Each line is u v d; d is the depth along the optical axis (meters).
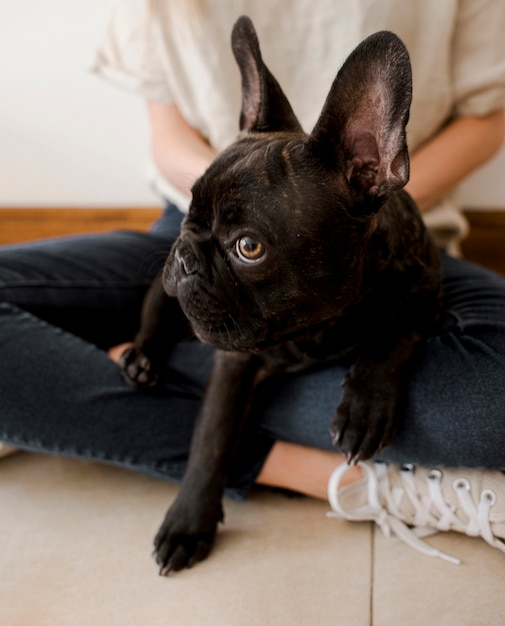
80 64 2.21
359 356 1.15
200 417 1.18
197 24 1.61
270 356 1.20
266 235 0.92
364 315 1.13
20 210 2.38
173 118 1.78
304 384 1.23
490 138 1.67
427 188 1.57
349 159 0.96
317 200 0.94
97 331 1.53
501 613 0.98
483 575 1.07
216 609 1.02
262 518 1.25
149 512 1.27
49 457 1.50
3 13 2.19
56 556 1.15
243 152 0.99
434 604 1.00
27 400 1.22
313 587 1.06
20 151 2.34
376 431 1.08
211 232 0.98
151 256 1.57
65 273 1.45
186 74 1.71
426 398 1.11
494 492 1.11
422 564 1.10
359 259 0.99
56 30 2.18
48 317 1.43
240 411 1.19
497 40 1.63
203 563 1.12
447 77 1.63
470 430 1.09
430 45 1.59
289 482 1.27
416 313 1.16
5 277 1.38
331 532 1.20
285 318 0.99
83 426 1.23
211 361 1.33
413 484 1.16
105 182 2.33
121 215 2.33
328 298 0.98
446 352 1.15
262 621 0.99
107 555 1.15
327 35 1.59
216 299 0.98
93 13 2.15
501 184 2.05
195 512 1.13
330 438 1.19
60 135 2.30
